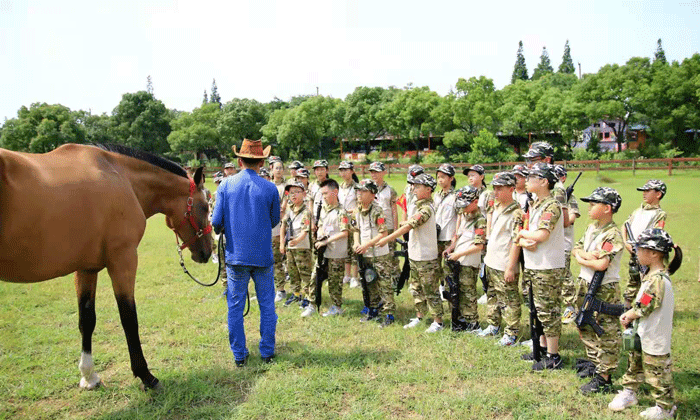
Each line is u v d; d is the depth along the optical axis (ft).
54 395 12.78
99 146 13.61
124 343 16.20
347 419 11.18
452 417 11.28
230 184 14.37
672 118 109.81
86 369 12.96
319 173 23.04
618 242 11.98
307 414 11.59
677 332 16.15
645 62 115.44
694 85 106.83
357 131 145.89
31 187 10.54
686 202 47.93
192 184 15.72
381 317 18.57
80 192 11.54
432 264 16.85
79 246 11.64
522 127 123.54
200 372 13.92
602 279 12.14
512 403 11.77
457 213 17.67
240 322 14.38
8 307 20.03
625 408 11.43
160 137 172.14
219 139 163.53
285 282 23.08
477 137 113.09
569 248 17.99
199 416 11.57
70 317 18.89
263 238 14.26
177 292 22.47
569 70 239.30
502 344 15.56
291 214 20.12
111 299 21.09
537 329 13.82
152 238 39.22
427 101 129.49
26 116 134.41
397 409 11.78
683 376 13.08
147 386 12.80
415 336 16.55
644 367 10.99
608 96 113.60
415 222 16.33
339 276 18.94
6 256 10.43
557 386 12.80
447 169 19.45
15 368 14.24
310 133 150.71
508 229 15.57
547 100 120.67
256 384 13.05
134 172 14.06
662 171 83.10
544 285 13.48
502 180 15.20
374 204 17.95
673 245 10.81
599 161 87.56
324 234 18.89
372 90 148.97
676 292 20.66
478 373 13.58
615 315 12.09
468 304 16.89
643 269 11.84
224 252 14.56
